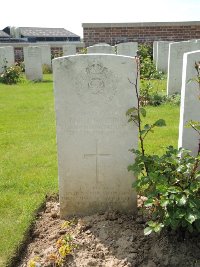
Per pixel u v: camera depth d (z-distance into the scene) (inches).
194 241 47.4
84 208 57.0
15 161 81.0
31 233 53.6
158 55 206.1
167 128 99.0
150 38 253.3
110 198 56.4
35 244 51.0
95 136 53.4
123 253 47.0
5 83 199.8
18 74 203.8
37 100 147.5
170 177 46.8
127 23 250.1
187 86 56.7
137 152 50.7
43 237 52.5
